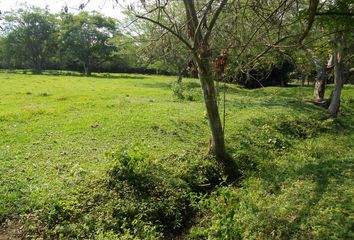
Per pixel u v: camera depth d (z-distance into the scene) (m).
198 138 13.02
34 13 62.56
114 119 14.57
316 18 8.01
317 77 23.59
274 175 9.73
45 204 7.52
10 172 8.98
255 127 14.66
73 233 6.83
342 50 18.67
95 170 9.20
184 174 9.54
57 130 12.98
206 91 10.29
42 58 66.38
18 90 23.88
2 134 12.17
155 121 14.48
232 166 10.70
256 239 6.46
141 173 8.78
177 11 11.68
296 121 16.30
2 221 7.13
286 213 7.14
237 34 8.75
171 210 7.98
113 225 7.16
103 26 57.50
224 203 7.77
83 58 57.75
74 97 20.98
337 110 20.33
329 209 7.09
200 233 7.01
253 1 8.03
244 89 33.03
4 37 64.25
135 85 33.00
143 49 10.09
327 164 10.21
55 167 9.47
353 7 7.88
